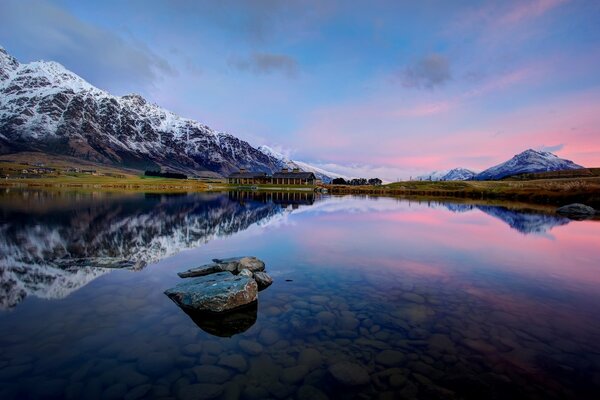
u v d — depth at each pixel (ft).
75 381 22.95
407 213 150.00
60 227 94.38
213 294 35.68
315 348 27.89
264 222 114.32
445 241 78.69
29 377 23.26
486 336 30.01
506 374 24.16
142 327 31.65
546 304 38.04
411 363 25.61
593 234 91.20
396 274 50.19
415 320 33.40
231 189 447.83
